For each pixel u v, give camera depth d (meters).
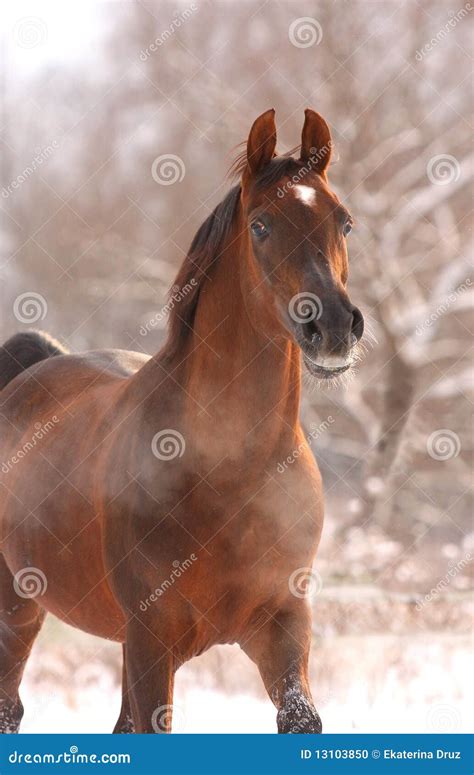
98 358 7.67
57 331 24.22
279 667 5.46
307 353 4.93
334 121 19.91
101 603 6.14
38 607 7.25
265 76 20.73
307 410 19.84
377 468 17.59
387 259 19.02
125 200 25.08
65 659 10.51
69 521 6.21
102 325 24.30
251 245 5.30
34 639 7.36
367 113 19.77
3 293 21.89
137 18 22.28
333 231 5.18
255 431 5.43
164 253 24.48
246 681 9.84
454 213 21.45
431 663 10.23
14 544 6.88
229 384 5.45
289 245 5.09
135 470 5.60
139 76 23.61
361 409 19.56
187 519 5.42
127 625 5.59
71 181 25.47
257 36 21.19
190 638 5.57
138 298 23.30
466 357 21.31
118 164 25.19
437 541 17.78
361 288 18.84
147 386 5.86
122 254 22.97
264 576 5.49
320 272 4.99
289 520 5.52
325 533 16.00
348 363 4.91
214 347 5.54
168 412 5.63
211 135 21.39
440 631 11.70
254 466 5.43
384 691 9.15
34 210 25.19
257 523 5.44
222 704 8.93
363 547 14.98
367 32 19.98
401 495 18.66
